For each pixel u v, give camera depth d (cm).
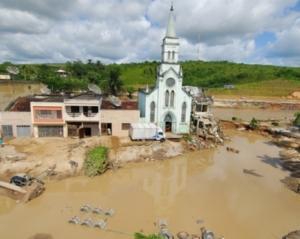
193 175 3831
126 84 14738
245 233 2480
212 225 2583
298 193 3331
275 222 2677
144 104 5262
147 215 2708
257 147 5494
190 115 5597
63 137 4506
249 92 14725
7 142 4150
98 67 14475
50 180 3347
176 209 2855
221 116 9225
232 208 2922
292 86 15512
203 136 5456
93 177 3541
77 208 2783
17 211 2669
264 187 3500
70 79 10219
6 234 2303
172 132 5406
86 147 4081
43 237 2278
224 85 16188
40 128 4459
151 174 3794
